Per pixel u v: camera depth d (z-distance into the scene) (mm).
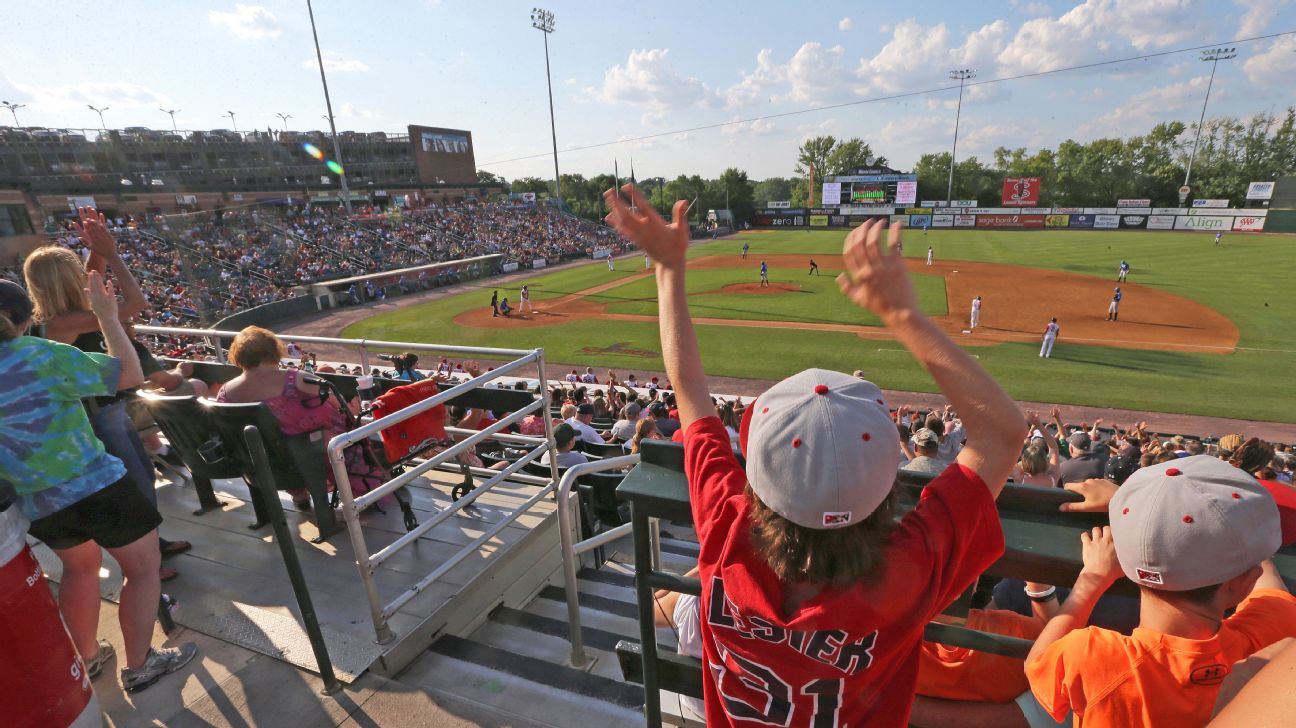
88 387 2564
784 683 1225
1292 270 35250
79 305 3299
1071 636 1391
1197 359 19875
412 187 67250
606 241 65750
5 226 32438
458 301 36500
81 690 2229
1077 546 1463
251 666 3170
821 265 44938
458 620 3701
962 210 69688
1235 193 80375
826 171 107375
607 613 4227
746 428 1270
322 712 2895
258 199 51500
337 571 3873
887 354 21609
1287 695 803
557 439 5430
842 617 1100
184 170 50812
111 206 41562
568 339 26078
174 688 3045
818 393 1107
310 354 23703
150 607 3016
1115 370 19047
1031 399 16953
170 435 3867
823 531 1088
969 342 22734
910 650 1288
